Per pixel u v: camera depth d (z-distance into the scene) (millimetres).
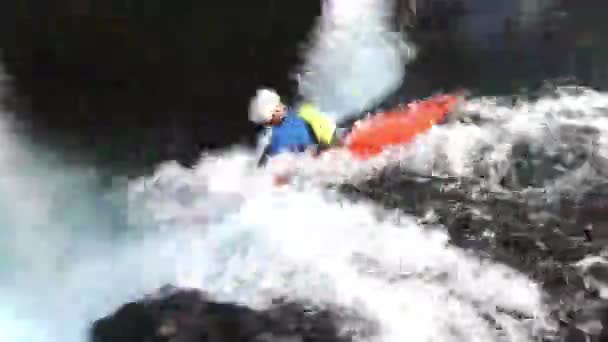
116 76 13484
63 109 12625
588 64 12359
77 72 13328
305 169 5520
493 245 4145
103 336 3830
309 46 12812
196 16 13812
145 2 13523
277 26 13414
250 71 13430
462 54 12836
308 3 13203
